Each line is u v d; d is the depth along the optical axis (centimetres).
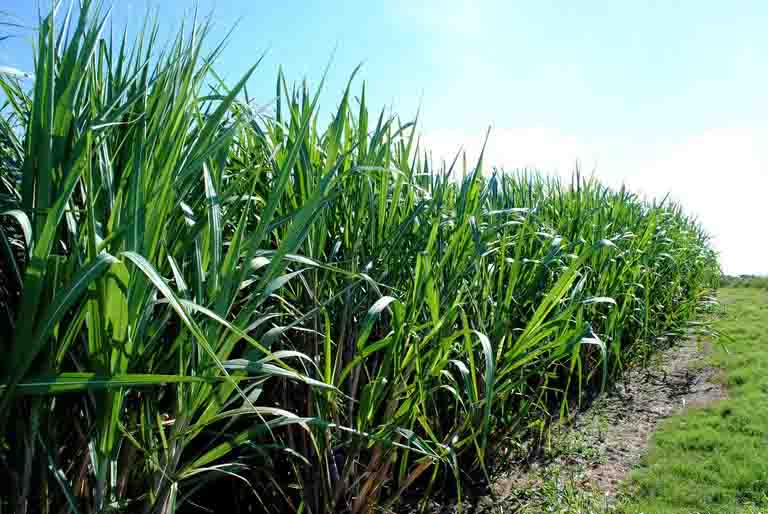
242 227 129
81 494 131
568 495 279
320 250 197
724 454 331
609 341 445
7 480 128
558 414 406
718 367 526
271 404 214
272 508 218
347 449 216
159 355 139
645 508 269
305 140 191
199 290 128
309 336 203
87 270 95
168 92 124
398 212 243
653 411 424
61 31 133
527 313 321
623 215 509
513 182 429
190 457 201
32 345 94
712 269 968
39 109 108
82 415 139
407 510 253
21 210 107
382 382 190
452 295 239
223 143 138
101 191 128
